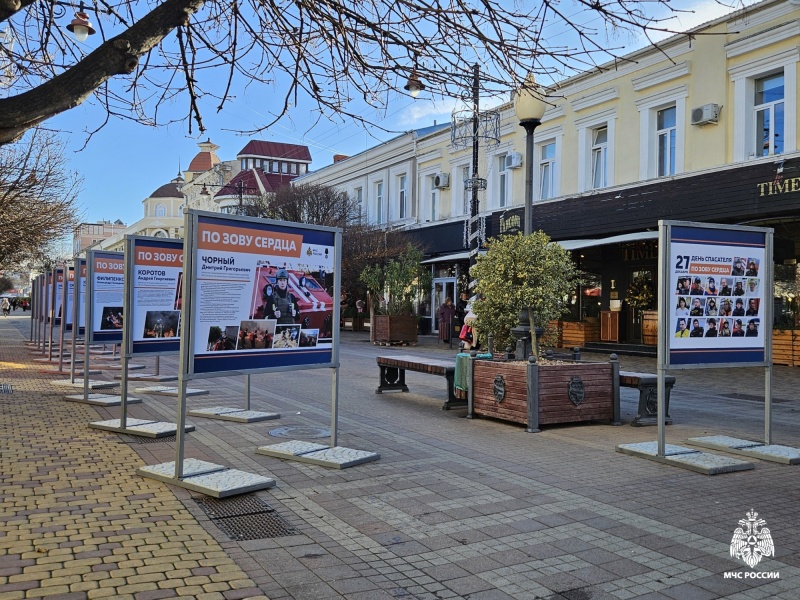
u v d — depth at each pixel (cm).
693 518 492
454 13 549
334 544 435
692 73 1764
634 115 1938
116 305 1045
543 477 602
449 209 2930
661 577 388
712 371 1578
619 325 2156
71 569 382
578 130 2139
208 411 912
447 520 484
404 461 657
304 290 652
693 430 838
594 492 557
